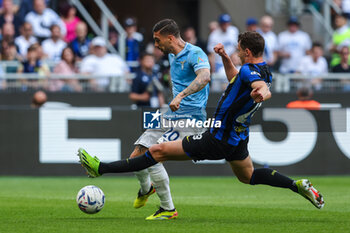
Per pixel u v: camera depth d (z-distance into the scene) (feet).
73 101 164.96
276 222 76.02
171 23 77.10
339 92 162.20
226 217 81.76
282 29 226.79
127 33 200.64
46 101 164.14
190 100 78.02
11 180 145.69
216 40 193.16
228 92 70.85
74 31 200.75
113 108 154.71
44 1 196.54
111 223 74.74
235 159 73.05
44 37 193.36
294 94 161.89
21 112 154.40
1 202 100.94
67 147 154.61
